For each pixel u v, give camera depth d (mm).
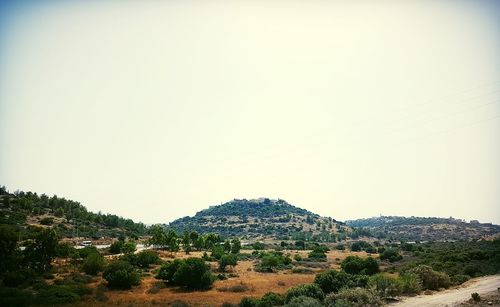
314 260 94625
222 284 56000
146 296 46281
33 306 37938
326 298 37156
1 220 94000
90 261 59312
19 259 54406
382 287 41344
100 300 42531
